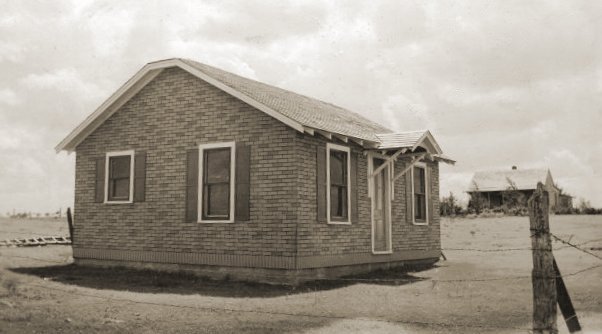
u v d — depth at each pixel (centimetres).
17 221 4262
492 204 6288
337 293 1307
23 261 1902
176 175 1641
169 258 1627
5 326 904
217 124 1573
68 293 1265
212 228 1551
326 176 1541
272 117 1477
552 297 734
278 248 1438
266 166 1475
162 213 1656
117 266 1734
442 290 1354
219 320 991
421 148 1802
